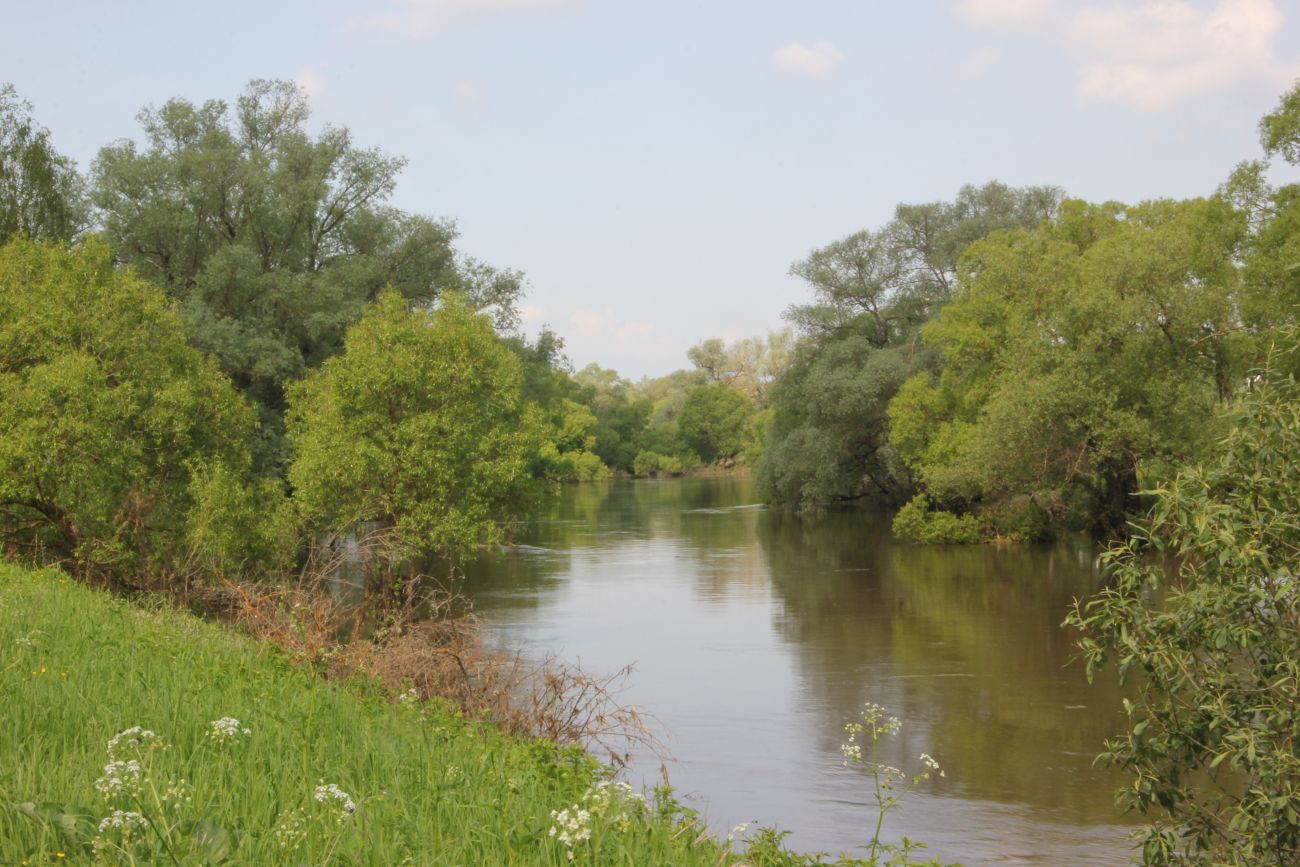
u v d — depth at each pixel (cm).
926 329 4841
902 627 2638
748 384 13438
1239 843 827
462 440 2548
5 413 2222
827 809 1398
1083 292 3644
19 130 3466
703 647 2417
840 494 6681
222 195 3878
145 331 2511
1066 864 1210
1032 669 2167
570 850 568
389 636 1484
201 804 582
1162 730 902
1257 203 3375
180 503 2373
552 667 2134
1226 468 835
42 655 961
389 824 602
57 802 536
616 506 7262
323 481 2470
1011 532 4475
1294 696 783
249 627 1542
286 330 3800
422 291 4181
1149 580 859
